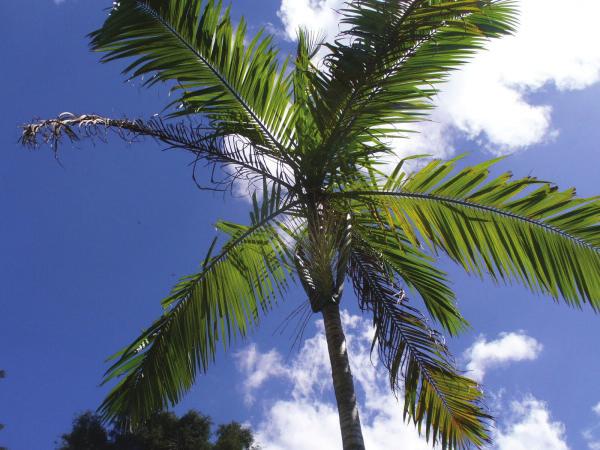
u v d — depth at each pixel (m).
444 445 7.04
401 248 7.09
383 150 6.36
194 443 15.63
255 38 6.72
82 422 15.39
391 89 6.21
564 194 6.38
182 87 6.69
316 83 6.19
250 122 6.71
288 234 6.39
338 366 5.71
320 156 6.33
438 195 6.67
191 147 6.30
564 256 6.35
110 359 6.82
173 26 6.47
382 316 7.02
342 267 6.10
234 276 7.05
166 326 6.95
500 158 6.56
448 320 7.59
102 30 6.23
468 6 5.83
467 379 7.03
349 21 5.89
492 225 6.56
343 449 5.38
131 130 6.20
